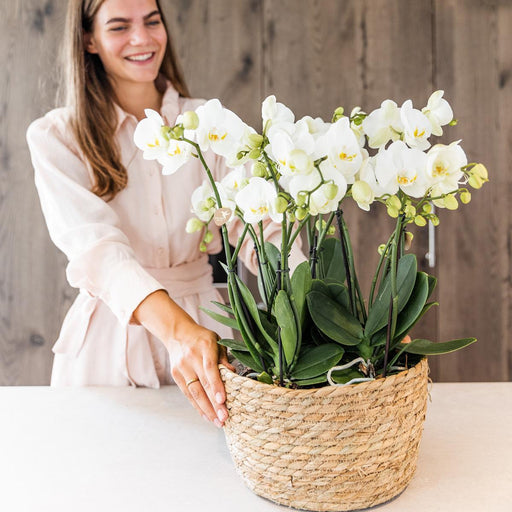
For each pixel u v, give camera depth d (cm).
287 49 251
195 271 171
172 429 113
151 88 169
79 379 161
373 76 253
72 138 157
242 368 99
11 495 91
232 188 88
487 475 95
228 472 97
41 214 250
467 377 263
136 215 164
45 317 252
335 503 84
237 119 82
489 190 257
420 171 76
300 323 84
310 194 75
